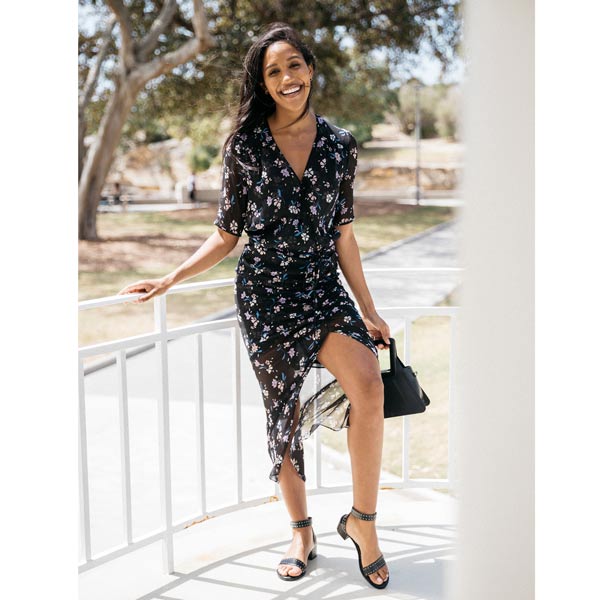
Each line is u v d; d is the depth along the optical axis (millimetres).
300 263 2492
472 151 1419
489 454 1493
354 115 21109
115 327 11086
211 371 7043
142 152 30219
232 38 16422
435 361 7406
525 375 1451
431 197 29703
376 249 16484
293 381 2512
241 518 3467
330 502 3900
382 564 2527
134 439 5066
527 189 1405
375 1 17344
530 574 1520
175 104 18125
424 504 3205
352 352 2439
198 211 24922
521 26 1379
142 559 2820
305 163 2469
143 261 16406
